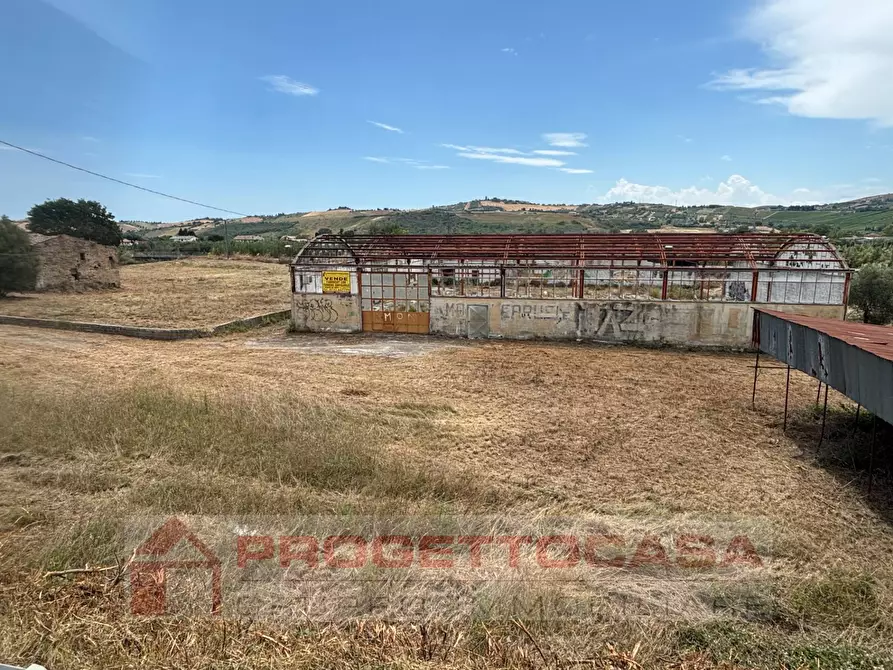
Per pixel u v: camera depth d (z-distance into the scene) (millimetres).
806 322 11625
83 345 21078
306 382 16266
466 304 24078
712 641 5105
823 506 8766
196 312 28688
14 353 18984
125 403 12000
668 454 10875
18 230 31891
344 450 9828
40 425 10500
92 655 4668
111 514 7277
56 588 5602
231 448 9828
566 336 23422
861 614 5805
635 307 22562
